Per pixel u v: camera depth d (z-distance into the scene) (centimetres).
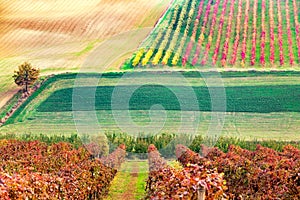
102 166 2969
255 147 3950
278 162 2400
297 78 5647
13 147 3578
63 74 5966
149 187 2439
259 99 5181
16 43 7369
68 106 5250
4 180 1617
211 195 1333
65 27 7788
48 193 2012
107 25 7744
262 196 1961
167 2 8100
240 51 6475
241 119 4781
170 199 1443
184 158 2980
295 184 1895
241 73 5778
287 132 4581
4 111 5241
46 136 4416
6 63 6562
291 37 6806
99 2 8469
